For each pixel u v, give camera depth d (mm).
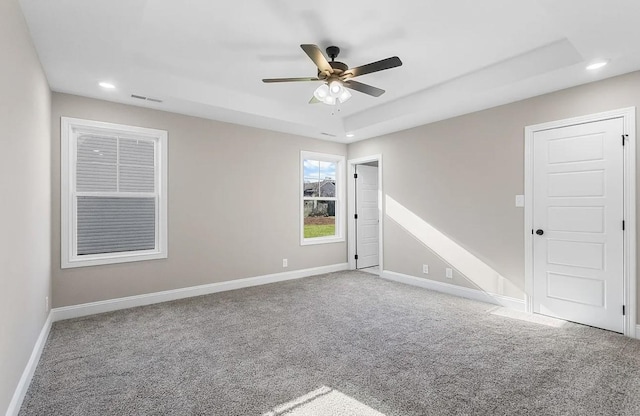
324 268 5789
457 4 2309
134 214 3957
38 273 2598
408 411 1874
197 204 4375
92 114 3619
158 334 3025
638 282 2883
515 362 2459
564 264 3340
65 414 1865
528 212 3600
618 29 2229
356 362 2475
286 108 4586
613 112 3004
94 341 2867
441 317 3471
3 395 1645
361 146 5828
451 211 4387
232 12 2400
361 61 3217
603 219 3078
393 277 5211
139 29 2633
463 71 3484
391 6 2334
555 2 1975
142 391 2094
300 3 2295
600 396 2012
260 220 4984
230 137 4676
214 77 3641
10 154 1783
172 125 4164
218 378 2250
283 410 1893
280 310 3721
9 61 1761
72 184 3555
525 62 3082
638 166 2877
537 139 3527
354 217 6188
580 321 3234
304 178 5738
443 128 4473
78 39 2418
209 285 4461
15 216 1890
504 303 3828
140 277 3928
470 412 1860
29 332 2248
